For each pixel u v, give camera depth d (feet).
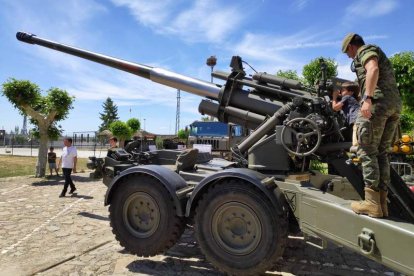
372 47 10.09
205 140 46.37
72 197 28.94
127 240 13.80
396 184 11.88
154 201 13.43
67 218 21.11
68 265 13.38
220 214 12.30
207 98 17.26
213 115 17.03
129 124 104.78
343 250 15.75
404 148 19.85
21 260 13.76
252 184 11.84
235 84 16.03
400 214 11.34
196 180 14.28
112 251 15.06
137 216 13.91
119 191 14.10
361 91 10.44
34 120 45.42
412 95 32.81
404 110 34.88
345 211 10.50
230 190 12.10
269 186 11.71
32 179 41.75
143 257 14.28
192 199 12.68
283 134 12.62
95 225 19.45
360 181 12.78
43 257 14.12
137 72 18.97
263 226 11.61
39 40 21.66
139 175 13.79
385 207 10.50
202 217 12.49
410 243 9.16
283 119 13.74
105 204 14.21
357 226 10.22
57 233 17.75
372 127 10.14
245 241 12.00
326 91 14.03
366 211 10.15
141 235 13.64
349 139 13.38
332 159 13.29
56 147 137.18
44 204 25.70
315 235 11.21
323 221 11.03
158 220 13.35
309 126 12.38
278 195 11.67
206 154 17.75
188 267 13.42
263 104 15.34
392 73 10.39
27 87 42.09
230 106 16.28
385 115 10.13
